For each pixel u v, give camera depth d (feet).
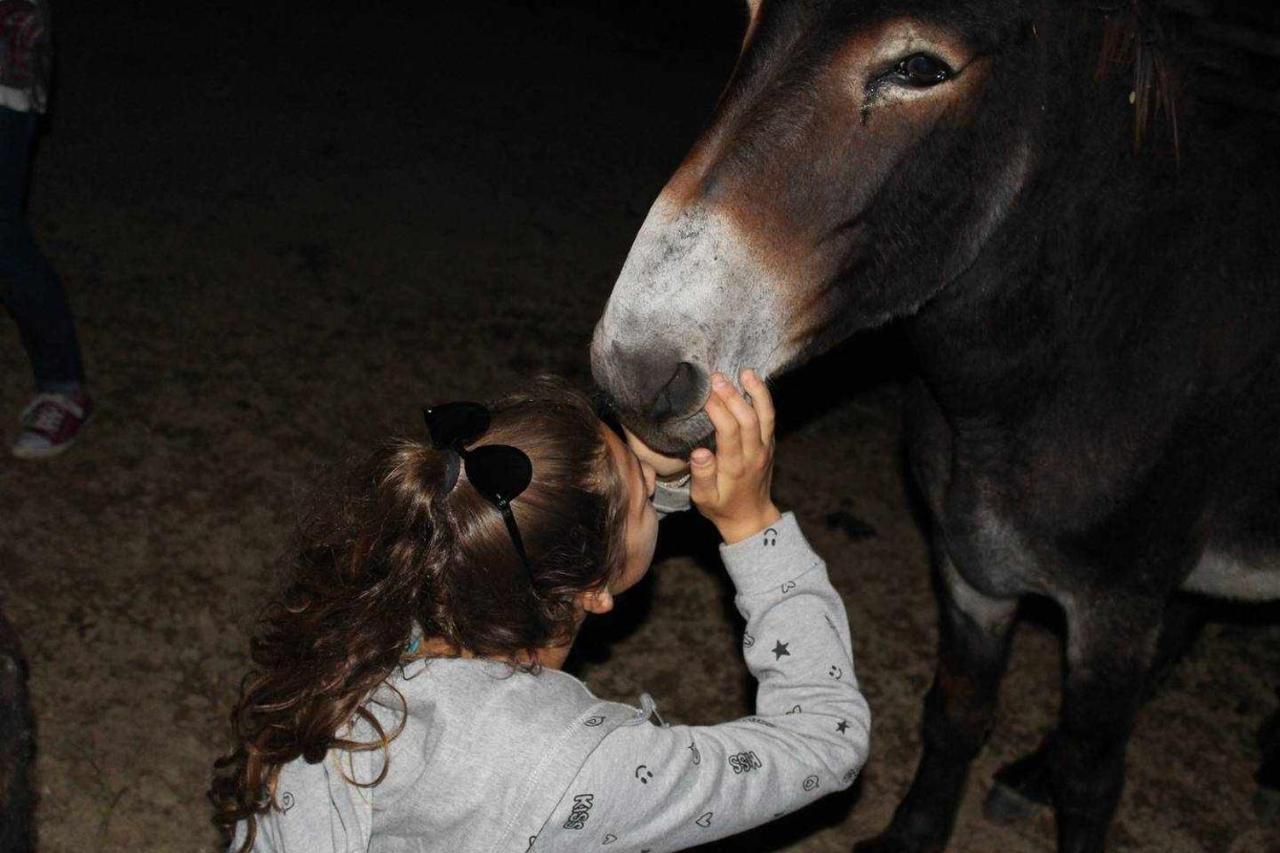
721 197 5.23
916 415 7.89
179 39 18.97
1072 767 7.82
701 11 23.61
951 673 8.36
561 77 20.04
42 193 14.80
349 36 20.17
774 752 4.51
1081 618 7.39
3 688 3.18
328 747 4.15
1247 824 9.43
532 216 16.06
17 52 9.52
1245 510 7.66
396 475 4.14
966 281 6.41
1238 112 7.04
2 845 3.10
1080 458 6.88
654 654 10.13
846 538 11.67
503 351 13.42
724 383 4.60
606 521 4.30
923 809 8.67
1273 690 10.67
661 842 4.27
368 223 15.33
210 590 10.02
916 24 5.19
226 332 12.99
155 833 8.14
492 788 4.03
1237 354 6.83
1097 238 6.47
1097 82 6.09
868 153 5.45
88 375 12.05
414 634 4.32
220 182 15.62
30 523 10.34
